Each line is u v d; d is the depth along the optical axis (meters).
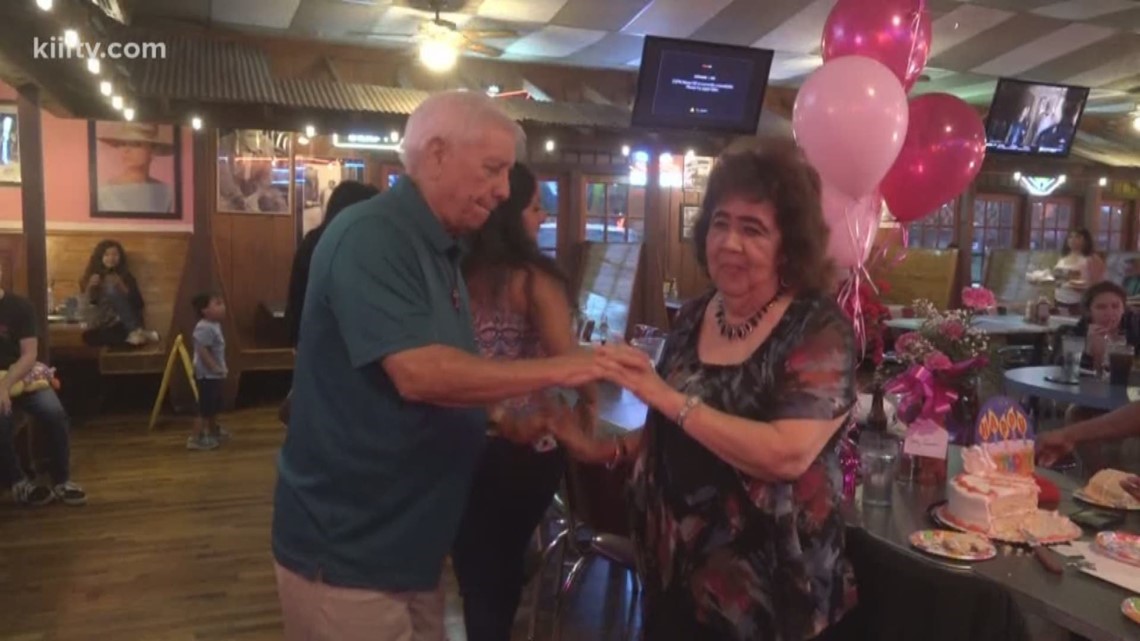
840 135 2.13
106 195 6.64
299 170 7.12
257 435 5.82
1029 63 7.38
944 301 8.41
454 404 1.39
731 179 1.33
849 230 2.23
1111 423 2.14
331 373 1.47
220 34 6.34
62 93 4.68
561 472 2.16
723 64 5.98
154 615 3.09
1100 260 7.22
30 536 3.88
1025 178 9.26
